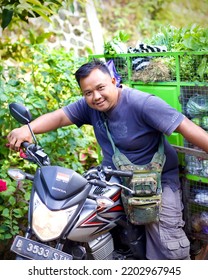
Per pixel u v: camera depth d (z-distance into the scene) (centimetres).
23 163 383
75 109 318
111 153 301
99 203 257
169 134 277
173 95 320
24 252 245
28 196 354
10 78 395
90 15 642
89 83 280
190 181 324
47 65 402
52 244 276
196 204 322
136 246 305
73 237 257
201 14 972
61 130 374
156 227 296
